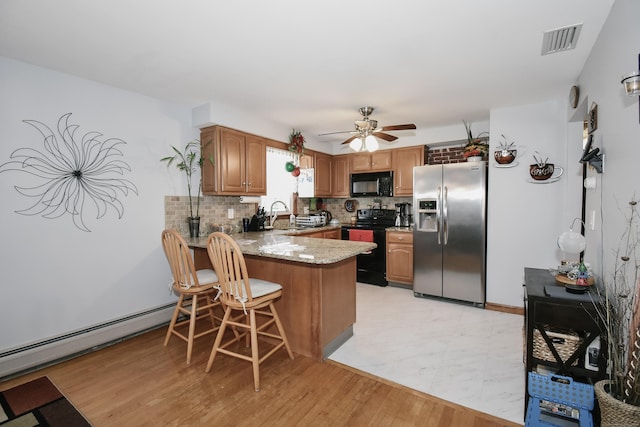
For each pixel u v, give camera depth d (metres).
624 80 1.29
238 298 2.11
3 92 2.24
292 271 2.55
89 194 2.68
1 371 2.23
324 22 1.83
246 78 2.67
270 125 4.05
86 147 2.66
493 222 3.55
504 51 2.20
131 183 2.96
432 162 4.81
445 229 3.82
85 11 1.71
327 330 2.49
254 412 1.86
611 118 1.73
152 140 3.12
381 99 3.21
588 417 1.52
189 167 3.44
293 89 2.93
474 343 2.73
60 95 2.51
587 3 1.67
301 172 5.02
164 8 1.69
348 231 4.91
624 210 1.55
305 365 2.38
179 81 2.73
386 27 1.89
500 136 3.48
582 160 2.10
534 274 2.19
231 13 1.74
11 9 1.69
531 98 3.17
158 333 2.99
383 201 5.25
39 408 1.91
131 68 2.46
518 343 2.73
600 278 1.94
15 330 2.31
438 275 3.88
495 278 3.56
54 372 2.30
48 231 2.46
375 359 2.46
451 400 1.97
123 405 1.93
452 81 2.74
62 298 2.54
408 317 3.34
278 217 4.77
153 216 3.14
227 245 2.09
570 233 2.07
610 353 1.46
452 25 1.87
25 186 2.34
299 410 1.88
